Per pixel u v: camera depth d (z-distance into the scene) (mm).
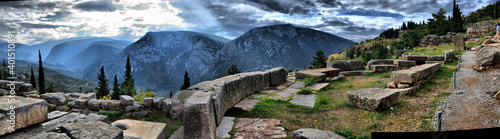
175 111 8328
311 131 5742
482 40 27203
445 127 5816
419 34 55531
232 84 8055
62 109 9695
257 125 6215
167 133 6891
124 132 5773
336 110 8055
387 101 7723
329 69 14695
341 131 6109
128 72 50594
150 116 8609
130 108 8773
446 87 9812
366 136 5684
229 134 5719
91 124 3787
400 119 6871
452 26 50438
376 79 13648
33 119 3234
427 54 24375
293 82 13055
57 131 3576
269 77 11883
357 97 8039
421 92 9555
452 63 16125
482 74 10844
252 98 9312
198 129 4613
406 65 15562
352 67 16500
